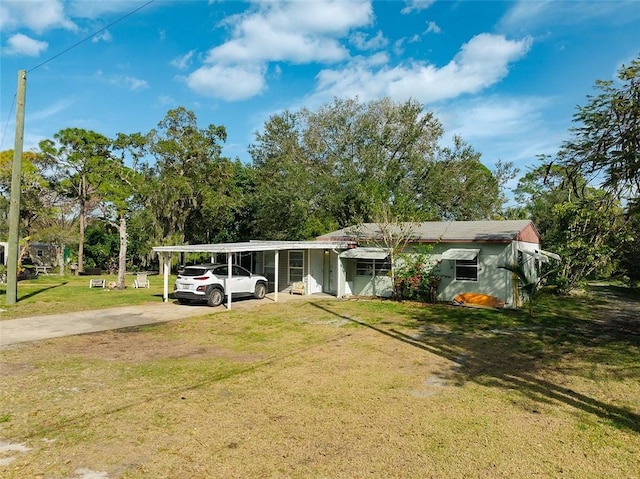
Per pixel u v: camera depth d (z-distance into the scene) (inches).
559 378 291.1
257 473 163.2
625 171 349.4
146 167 1331.2
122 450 181.3
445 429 205.5
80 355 346.9
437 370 308.7
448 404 239.8
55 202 1558.8
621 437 197.6
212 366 315.3
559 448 185.9
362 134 1180.5
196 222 1493.6
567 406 237.8
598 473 164.7
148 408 230.2
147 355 348.5
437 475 162.4
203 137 1370.6
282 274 863.1
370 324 495.2
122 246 948.6
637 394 258.2
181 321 511.8
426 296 696.4
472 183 1214.3
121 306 638.5
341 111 1238.9
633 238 464.4
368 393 257.4
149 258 1644.9
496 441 192.4
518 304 652.7
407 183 1165.1
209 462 171.5
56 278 1251.2
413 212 735.1
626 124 349.7
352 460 173.8
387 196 794.2
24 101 645.3
